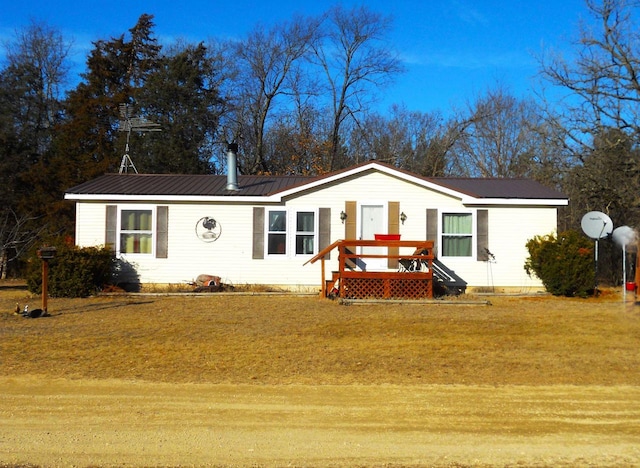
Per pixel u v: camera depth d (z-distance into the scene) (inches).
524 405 304.0
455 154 1574.8
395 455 241.8
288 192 746.8
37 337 461.1
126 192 754.8
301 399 312.0
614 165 942.4
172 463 233.6
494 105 1529.3
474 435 263.1
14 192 1152.8
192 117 1406.3
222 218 755.4
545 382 346.6
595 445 252.8
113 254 741.3
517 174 1445.6
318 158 1473.9
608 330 491.2
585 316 559.2
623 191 932.0
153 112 1405.0
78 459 236.7
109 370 369.1
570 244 719.7
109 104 1342.3
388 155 1593.3
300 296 702.5
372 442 254.7
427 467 231.0
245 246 754.2
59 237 733.3
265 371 368.8
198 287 724.7
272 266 752.3
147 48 1536.7
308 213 755.4
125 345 435.2
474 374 363.3
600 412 293.9
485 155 1541.6
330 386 337.1
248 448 247.9
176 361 390.6
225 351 418.0
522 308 617.9
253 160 1537.9
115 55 1477.6
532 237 755.4
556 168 1056.2
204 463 233.6
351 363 387.2
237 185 778.8
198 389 329.4
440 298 677.3
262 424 274.8
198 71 1443.2
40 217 1139.3
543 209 757.9
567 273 707.4
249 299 677.3
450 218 756.0
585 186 973.8
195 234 753.6
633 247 732.7
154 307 615.5
